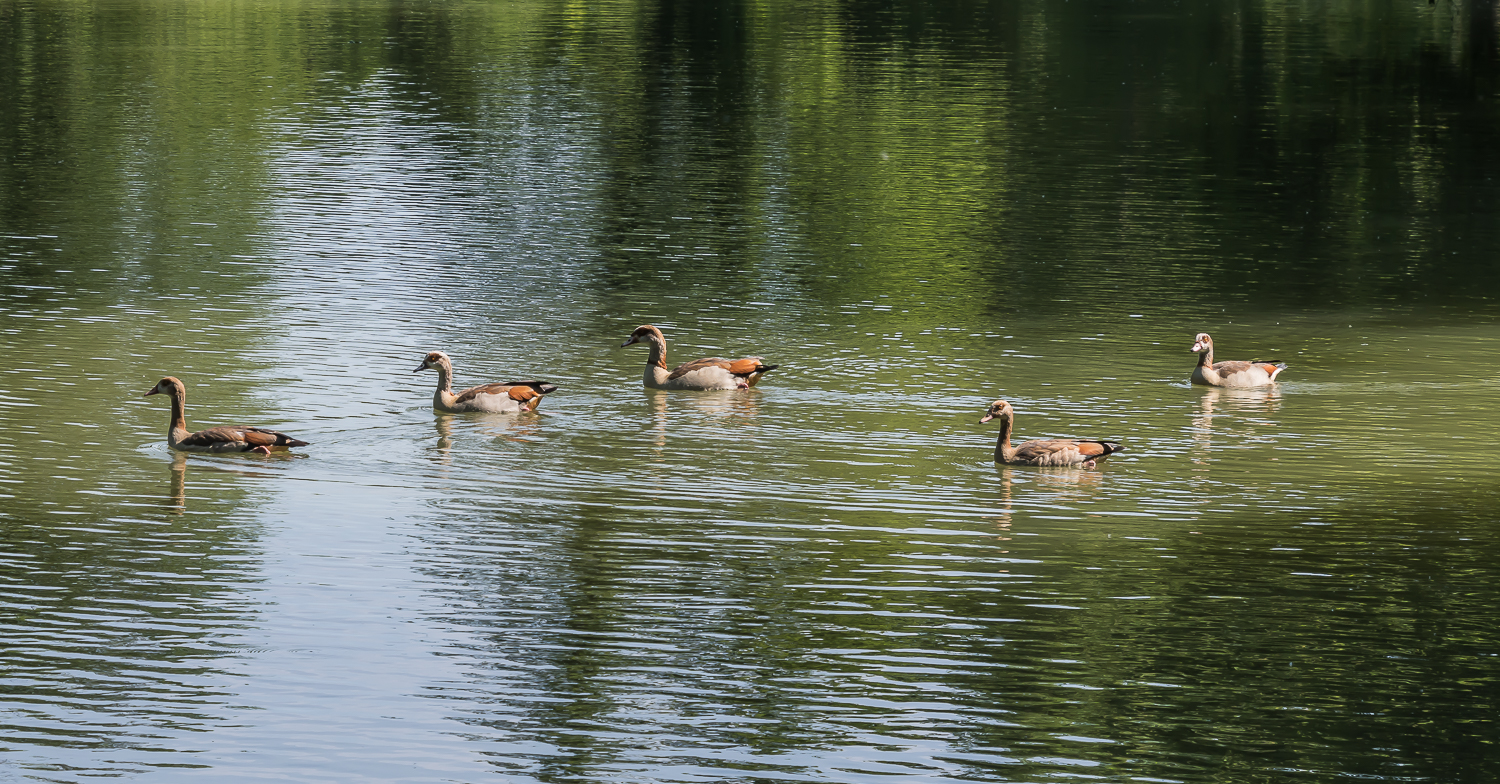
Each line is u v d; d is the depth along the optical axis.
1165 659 19.45
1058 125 69.62
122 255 43.50
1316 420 30.33
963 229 49.34
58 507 24.39
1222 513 24.83
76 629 19.95
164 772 16.61
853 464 27.41
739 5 122.69
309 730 17.59
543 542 23.30
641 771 16.77
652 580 21.84
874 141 65.06
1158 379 33.47
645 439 28.78
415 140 63.66
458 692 18.48
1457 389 32.62
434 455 27.56
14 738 17.22
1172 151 63.94
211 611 20.61
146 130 64.50
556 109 72.19
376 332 36.31
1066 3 126.25
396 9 115.19
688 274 43.00
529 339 36.12
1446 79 85.12
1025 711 18.17
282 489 25.58
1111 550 23.16
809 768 16.84
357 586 21.48
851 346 35.97
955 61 90.62
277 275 41.69
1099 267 44.66
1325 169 60.59
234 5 115.44
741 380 32.34
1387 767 16.94
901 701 18.33
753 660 19.36
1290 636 20.14
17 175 54.69
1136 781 16.61
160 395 30.98
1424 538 23.69
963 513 24.77
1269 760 17.08
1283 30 107.38
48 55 86.31
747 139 65.12
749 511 24.78
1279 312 39.72
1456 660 19.45
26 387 31.08
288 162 58.34
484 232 47.69
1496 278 43.78
